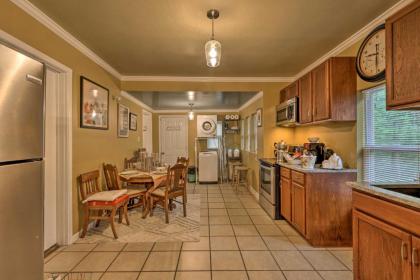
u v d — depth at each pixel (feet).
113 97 13.35
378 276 5.18
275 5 7.03
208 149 24.68
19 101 3.77
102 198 9.73
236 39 9.37
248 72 13.80
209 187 20.54
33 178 4.12
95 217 9.90
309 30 8.67
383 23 7.71
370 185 5.75
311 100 10.47
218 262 7.86
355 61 8.89
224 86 14.79
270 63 12.21
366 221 5.55
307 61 11.92
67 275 7.13
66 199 9.02
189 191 18.86
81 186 9.75
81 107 9.83
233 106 23.59
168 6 7.06
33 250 4.13
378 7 7.21
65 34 8.65
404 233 4.51
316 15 7.63
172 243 9.29
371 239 5.39
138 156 18.40
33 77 4.08
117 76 13.91
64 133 8.96
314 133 12.14
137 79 14.55
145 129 22.50
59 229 9.03
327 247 8.91
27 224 3.98
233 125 24.75
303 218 9.43
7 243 3.55
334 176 9.02
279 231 10.45
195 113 25.53
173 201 15.62
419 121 6.81
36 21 7.29
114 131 13.56
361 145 8.89
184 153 25.63
